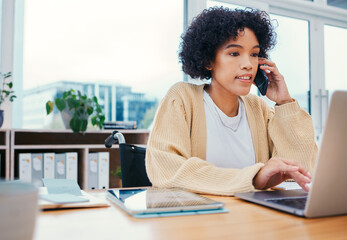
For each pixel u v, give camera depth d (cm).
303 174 74
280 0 339
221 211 56
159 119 100
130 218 51
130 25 286
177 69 302
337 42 380
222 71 104
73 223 48
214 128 111
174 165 83
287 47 350
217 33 102
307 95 359
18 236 27
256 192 70
